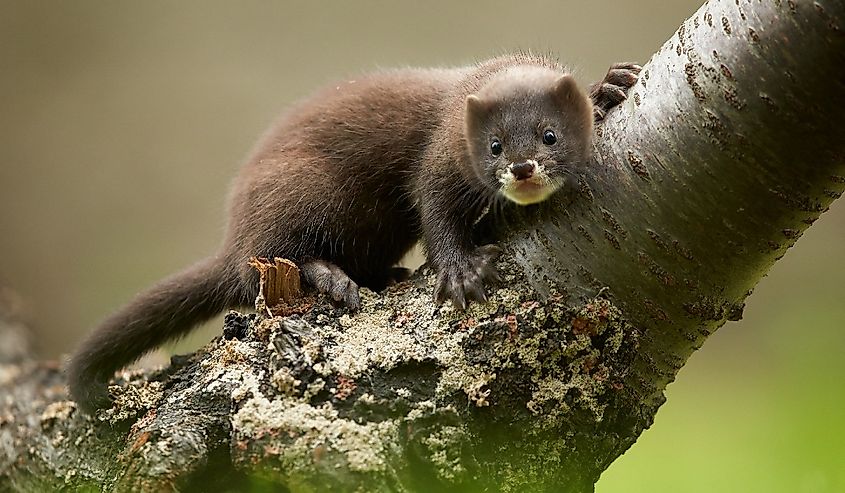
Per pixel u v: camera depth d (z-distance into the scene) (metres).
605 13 26.28
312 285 9.89
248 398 8.34
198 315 11.38
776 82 7.75
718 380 20.47
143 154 25.11
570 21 26.17
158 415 8.95
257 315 9.09
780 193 8.04
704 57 8.17
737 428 16.38
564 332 8.52
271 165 11.62
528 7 26.20
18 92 25.09
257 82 25.69
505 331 8.47
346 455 7.98
